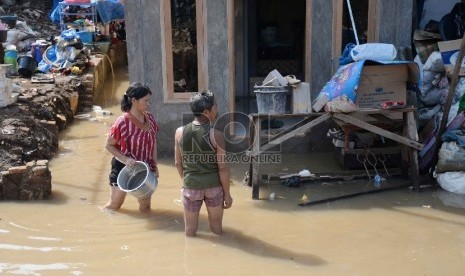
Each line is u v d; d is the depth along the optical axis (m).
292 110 7.82
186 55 9.25
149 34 9.09
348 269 5.55
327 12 9.10
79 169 8.91
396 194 7.69
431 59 8.86
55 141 10.00
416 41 9.27
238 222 6.74
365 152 8.34
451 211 7.06
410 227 6.58
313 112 7.89
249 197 7.61
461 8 9.44
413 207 7.21
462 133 7.89
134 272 5.52
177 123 9.43
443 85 8.89
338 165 8.91
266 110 7.77
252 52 13.14
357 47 8.05
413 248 6.03
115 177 6.95
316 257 5.82
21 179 7.43
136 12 8.98
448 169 7.77
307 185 8.08
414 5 9.74
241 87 12.66
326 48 9.23
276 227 6.60
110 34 20.25
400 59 8.98
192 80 9.36
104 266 5.64
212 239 6.27
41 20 21.42
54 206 7.26
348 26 9.26
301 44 13.79
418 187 7.75
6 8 22.06
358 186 8.00
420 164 8.30
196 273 5.48
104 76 17.33
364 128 7.68
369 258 5.79
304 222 6.75
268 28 13.72
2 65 9.73
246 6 12.33
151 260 5.77
